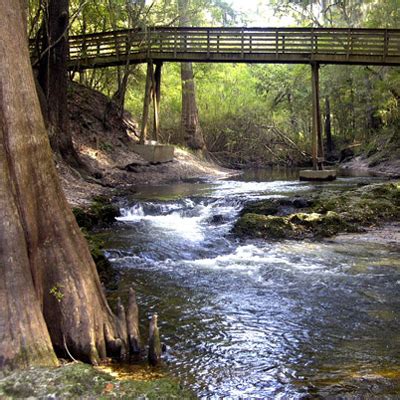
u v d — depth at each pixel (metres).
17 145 4.56
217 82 37.22
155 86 25.25
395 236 11.37
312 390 4.53
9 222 4.39
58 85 18.44
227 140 35.97
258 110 37.53
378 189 14.85
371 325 6.27
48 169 4.83
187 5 27.30
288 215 12.70
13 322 4.20
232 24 35.97
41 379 3.82
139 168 23.25
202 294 7.58
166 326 6.26
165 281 8.30
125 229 12.26
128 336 5.19
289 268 8.96
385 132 33.84
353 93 38.28
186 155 29.02
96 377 3.94
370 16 32.00
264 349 5.58
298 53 21.55
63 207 4.91
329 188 18.17
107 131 24.44
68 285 4.75
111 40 24.05
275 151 37.78
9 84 4.60
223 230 12.11
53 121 18.12
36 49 17.44
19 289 4.31
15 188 4.51
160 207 14.89
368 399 4.28
